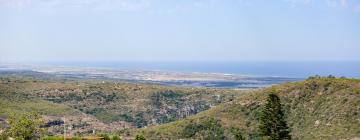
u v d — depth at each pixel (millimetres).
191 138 162625
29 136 88375
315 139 134375
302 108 152000
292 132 143125
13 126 88000
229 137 156125
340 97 147125
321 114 145125
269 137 92375
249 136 152625
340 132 132750
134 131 190875
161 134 170875
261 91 175000
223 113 171125
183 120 178250
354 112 137625
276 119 91688
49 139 102188
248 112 165500
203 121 169125
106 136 130250
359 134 128250
